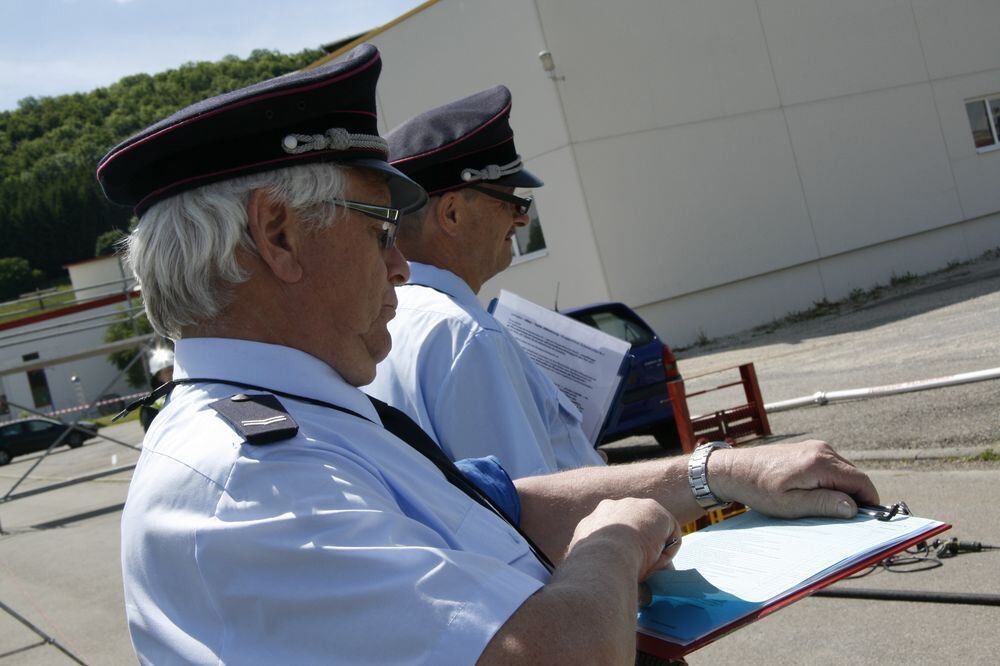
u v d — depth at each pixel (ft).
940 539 14.01
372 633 2.98
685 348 51.93
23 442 107.34
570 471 5.35
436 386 6.10
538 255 52.70
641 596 3.98
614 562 3.59
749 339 49.19
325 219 3.91
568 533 5.04
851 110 57.31
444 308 6.37
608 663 3.13
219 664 3.03
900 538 3.91
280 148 3.82
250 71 321.73
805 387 29.96
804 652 12.16
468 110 7.38
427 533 3.38
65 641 20.76
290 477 3.23
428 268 7.01
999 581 12.17
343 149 3.94
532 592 3.22
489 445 5.97
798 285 55.16
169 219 3.81
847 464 4.59
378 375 6.37
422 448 4.39
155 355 21.30
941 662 11.01
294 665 2.98
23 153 342.23
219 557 3.09
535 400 6.71
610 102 50.93
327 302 3.97
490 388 6.06
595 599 3.29
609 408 8.54
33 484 72.33
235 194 3.77
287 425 3.39
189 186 3.78
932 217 59.67
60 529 41.19
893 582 12.96
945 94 60.90
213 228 3.74
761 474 4.68
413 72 55.21
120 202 4.13
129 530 3.43
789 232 54.90
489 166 7.25
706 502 4.92
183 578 3.18
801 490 4.56
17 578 30.58
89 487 58.23
